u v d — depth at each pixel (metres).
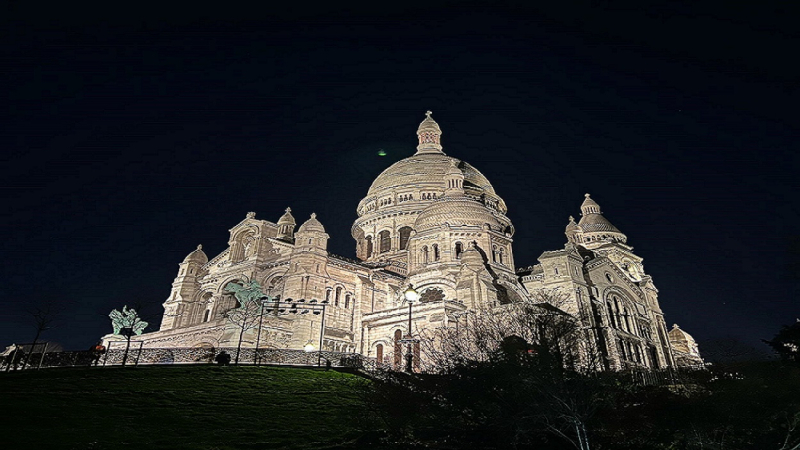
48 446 21.25
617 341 67.06
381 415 27.83
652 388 32.03
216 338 61.16
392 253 85.94
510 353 28.80
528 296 65.88
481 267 63.97
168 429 25.38
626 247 94.62
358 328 65.81
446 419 27.23
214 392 32.84
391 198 92.75
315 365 44.44
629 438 27.09
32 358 43.06
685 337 95.56
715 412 27.22
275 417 28.78
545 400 24.78
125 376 35.44
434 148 106.75
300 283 65.50
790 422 25.59
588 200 106.25
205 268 82.19
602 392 27.67
